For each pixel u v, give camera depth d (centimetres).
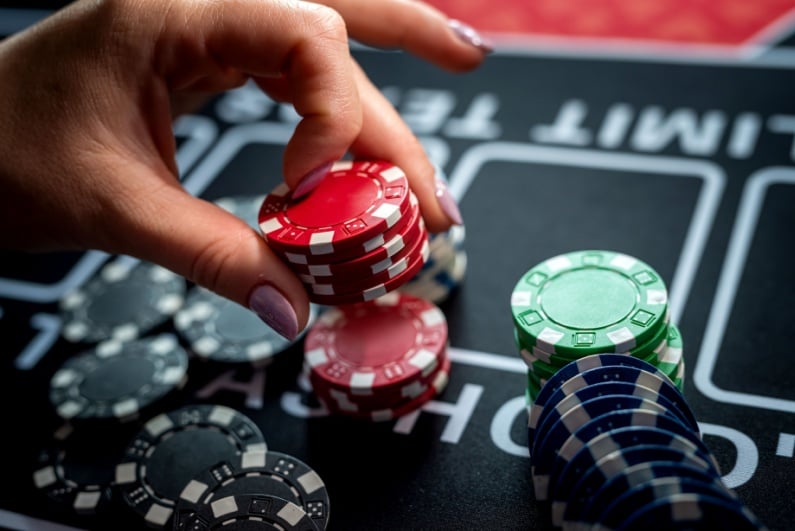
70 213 36
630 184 44
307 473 35
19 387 41
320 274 34
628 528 29
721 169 44
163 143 37
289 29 35
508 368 38
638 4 54
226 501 34
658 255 41
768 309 38
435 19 41
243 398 39
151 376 39
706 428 35
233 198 46
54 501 37
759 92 48
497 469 35
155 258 35
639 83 49
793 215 42
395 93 51
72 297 43
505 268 42
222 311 41
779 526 33
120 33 36
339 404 37
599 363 33
